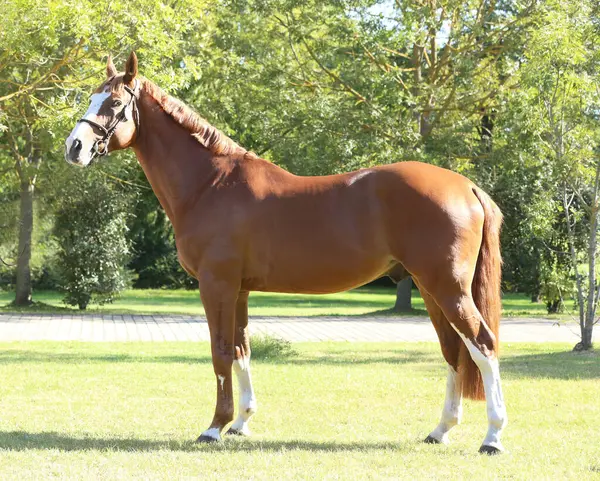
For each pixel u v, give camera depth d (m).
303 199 5.83
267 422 6.82
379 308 26.62
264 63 22.36
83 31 13.08
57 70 15.79
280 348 12.01
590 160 12.90
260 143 24.86
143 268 37.12
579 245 19.81
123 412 7.21
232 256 5.82
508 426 6.68
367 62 21.97
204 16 21.25
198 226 5.91
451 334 5.93
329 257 5.75
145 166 6.21
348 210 5.74
